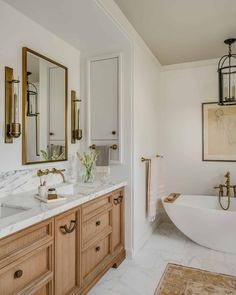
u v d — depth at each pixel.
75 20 2.11
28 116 2.04
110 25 2.20
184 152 3.73
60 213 1.60
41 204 1.62
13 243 1.26
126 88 2.62
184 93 3.72
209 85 3.58
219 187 3.37
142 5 2.15
